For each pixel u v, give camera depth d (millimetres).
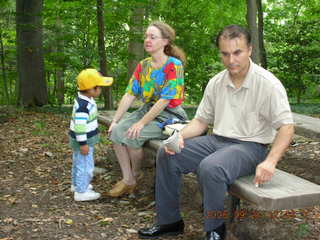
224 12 13711
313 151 5102
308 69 12680
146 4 10594
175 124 3543
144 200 3900
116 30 10781
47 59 10797
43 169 4977
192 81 12391
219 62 13211
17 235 3102
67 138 6738
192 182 3998
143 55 14375
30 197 3988
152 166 4723
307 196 2332
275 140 2594
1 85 14578
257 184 2465
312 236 2969
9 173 4805
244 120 2783
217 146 2863
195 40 11680
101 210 3658
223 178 2557
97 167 4930
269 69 13289
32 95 10586
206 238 2658
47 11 10305
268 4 14539
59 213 3570
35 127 7609
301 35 12555
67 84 13430
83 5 9844
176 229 3072
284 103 2623
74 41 10977
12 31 12609
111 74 12367
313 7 13328
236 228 3129
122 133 3773
